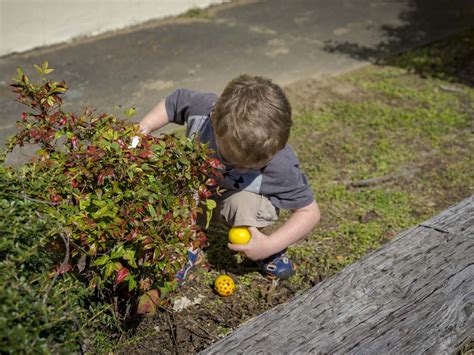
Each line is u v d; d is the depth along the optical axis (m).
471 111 5.43
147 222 2.13
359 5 8.26
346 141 4.75
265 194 2.93
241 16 7.50
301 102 5.36
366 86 5.80
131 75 5.62
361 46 6.84
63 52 6.07
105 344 2.33
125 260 2.26
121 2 6.73
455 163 4.54
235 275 3.18
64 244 2.12
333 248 3.45
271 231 3.53
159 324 2.73
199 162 2.24
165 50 6.29
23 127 2.35
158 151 2.24
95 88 5.28
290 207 2.96
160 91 5.33
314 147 4.62
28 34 6.00
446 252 2.70
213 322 2.82
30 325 1.74
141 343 2.60
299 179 2.93
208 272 3.14
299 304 2.42
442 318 2.45
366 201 3.96
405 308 2.41
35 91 2.32
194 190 2.32
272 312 2.39
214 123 2.64
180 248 2.20
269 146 2.54
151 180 2.19
